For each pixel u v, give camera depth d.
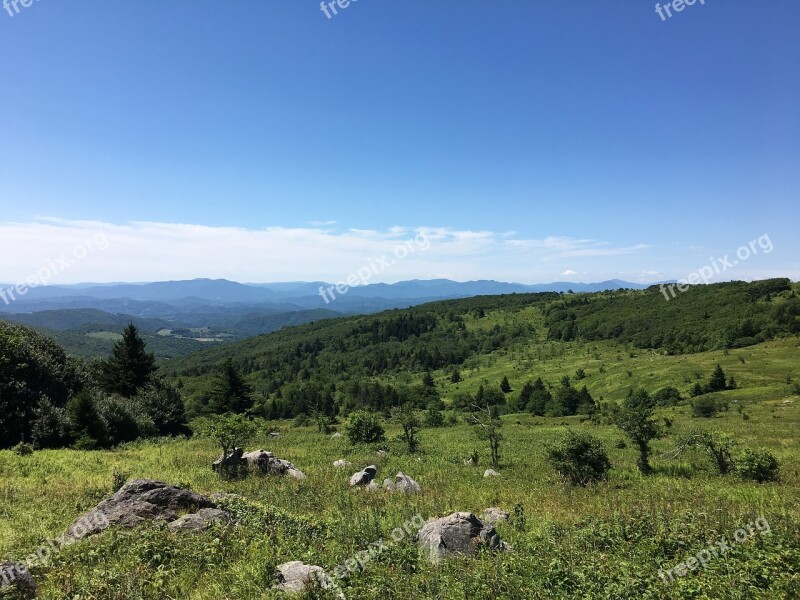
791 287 144.62
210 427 23.02
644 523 11.93
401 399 103.25
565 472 21.39
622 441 34.62
